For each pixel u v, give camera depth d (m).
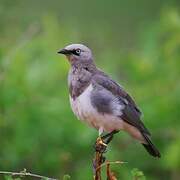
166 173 16.52
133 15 21.28
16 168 16.11
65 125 16.08
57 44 17.06
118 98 12.85
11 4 17.94
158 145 16.45
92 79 12.87
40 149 16.12
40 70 16.39
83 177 15.93
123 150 16.36
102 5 21.02
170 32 17.61
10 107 16.03
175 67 17.06
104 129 12.96
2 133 16.11
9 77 16.08
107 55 17.88
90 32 18.97
